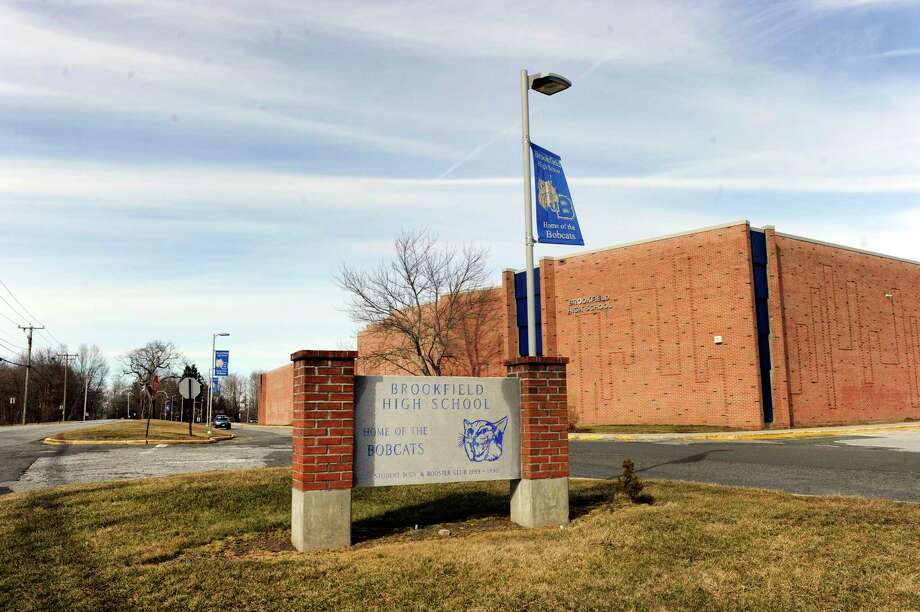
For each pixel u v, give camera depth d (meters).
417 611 4.95
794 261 30.39
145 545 6.93
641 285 31.61
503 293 37.75
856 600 5.11
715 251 29.25
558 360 8.34
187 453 19.80
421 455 7.55
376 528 8.08
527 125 9.79
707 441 23.05
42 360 118.62
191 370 116.56
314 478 6.91
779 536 6.98
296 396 7.39
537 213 9.68
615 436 25.94
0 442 26.08
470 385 7.92
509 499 9.91
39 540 7.12
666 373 30.31
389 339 46.84
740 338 28.14
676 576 5.71
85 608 5.01
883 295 34.84
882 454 16.12
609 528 7.48
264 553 6.74
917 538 6.78
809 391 29.78
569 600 5.16
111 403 150.75
